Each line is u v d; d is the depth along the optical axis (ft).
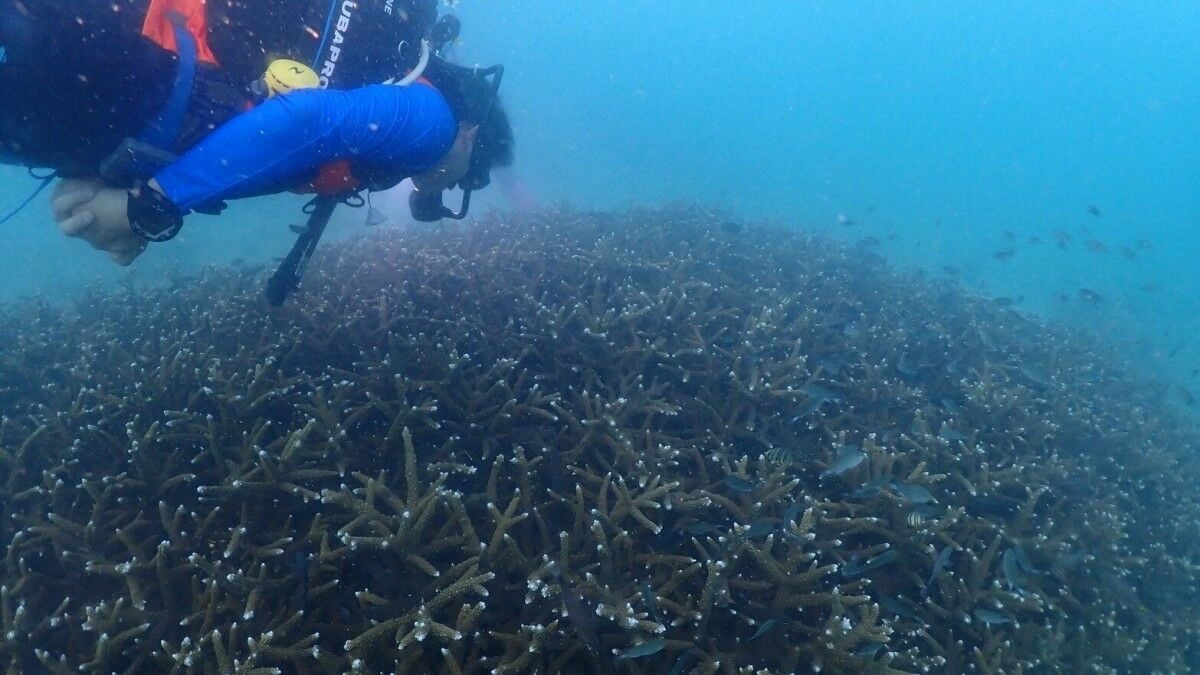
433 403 5.88
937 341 10.14
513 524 4.86
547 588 4.43
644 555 4.97
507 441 5.99
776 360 8.05
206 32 3.16
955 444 7.44
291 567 4.75
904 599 5.46
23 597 4.65
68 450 5.73
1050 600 6.15
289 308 7.63
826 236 17.60
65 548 4.91
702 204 18.52
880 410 7.79
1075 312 29.30
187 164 3.04
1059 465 7.71
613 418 5.92
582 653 4.43
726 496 5.83
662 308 7.95
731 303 9.12
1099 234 76.84
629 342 7.49
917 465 6.56
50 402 7.04
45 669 4.32
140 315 9.02
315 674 4.23
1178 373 22.22
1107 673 5.83
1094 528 7.13
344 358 7.04
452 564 4.80
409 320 7.49
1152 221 108.27
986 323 11.83
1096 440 9.27
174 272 13.64
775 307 9.04
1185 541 8.40
